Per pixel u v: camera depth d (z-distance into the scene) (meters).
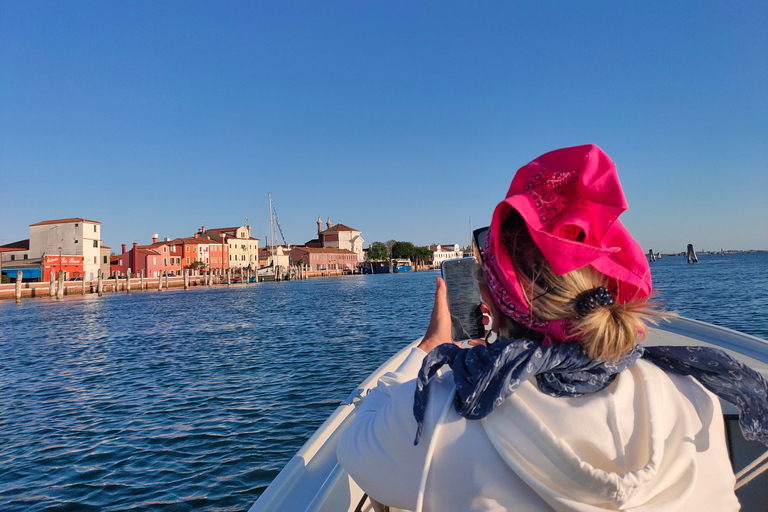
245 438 8.24
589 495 0.72
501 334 0.95
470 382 0.81
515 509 0.76
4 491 6.74
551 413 0.77
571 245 0.74
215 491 6.49
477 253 0.97
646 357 0.96
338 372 12.68
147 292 65.56
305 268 111.75
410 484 0.85
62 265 64.81
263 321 26.27
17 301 48.38
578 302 0.78
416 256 153.25
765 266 83.75
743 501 1.60
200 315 31.16
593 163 0.79
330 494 1.38
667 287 33.44
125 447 8.12
